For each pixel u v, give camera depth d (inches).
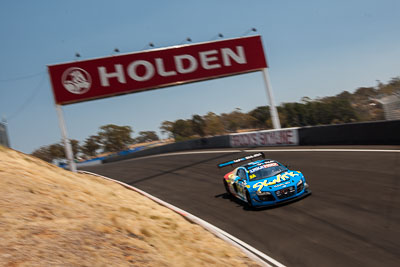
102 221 287.6
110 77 1069.8
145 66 1099.3
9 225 227.1
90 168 1455.5
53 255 203.3
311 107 1964.8
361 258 241.9
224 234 345.4
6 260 186.2
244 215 391.5
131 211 374.9
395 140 617.6
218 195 510.9
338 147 712.4
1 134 510.0
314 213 350.0
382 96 767.1
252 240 316.8
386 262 229.5
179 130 2746.1
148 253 248.4
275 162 453.1
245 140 1071.0
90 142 3139.8
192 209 459.5
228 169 708.0
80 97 1040.8
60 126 1028.5
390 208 323.0
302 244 285.4
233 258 278.1
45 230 235.3
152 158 1286.9
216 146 1205.7
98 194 418.0
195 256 277.6
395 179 410.3
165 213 429.7
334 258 250.4
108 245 240.2
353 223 305.6
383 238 264.4
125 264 217.6
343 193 395.9
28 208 264.7
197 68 1140.5
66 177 432.8
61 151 2480.3
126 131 3218.5
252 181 415.2
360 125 692.1
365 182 423.2
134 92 1090.7
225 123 2662.4
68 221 264.7
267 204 390.0
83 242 232.7
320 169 543.8
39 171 391.5
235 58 1172.5
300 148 805.9
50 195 316.2
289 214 362.3
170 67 1118.4
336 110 1863.9
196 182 637.9
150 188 655.1
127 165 1178.6
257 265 261.3
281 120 2050.9
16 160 393.7
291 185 393.7
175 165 920.9
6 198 271.7
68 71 1040.8
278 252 280.4
